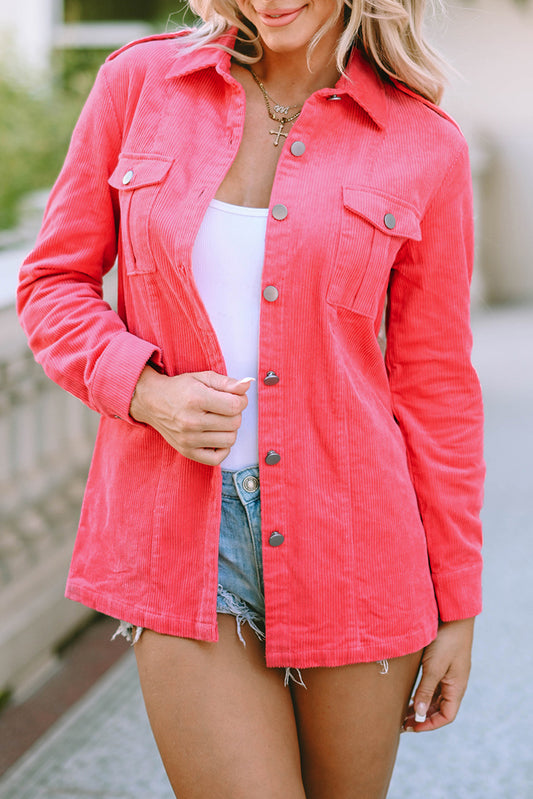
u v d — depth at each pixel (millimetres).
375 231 1581
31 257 1689
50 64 7344
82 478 3652
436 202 1667
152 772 2729
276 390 1583
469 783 2709
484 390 6762
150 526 1608
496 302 10211
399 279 1717
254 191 1614
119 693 3160
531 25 9578
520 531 4445
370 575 1629
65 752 2820
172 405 1502
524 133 9828
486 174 9969
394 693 1675
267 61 1665
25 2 7848
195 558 1597
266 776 1513
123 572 1624
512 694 3174
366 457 1625
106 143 1657
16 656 3191
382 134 1631
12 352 3045
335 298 1574
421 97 1687
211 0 1648
